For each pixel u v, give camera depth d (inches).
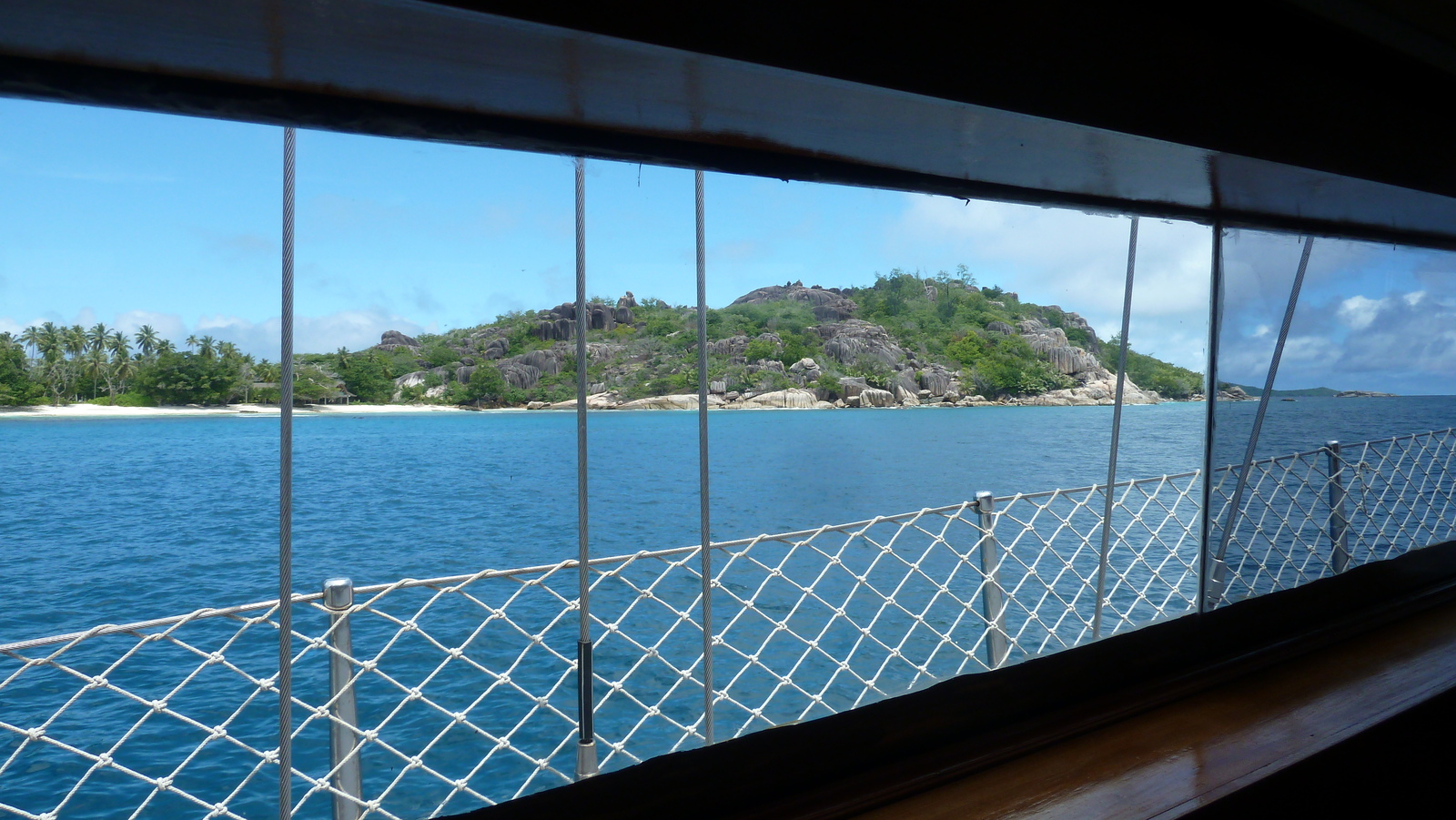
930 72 26.6
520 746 164.2
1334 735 42.1
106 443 1316.4
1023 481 793.6
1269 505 55.5
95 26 20.3
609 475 943.0
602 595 305.0
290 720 29.3
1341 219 53.7
